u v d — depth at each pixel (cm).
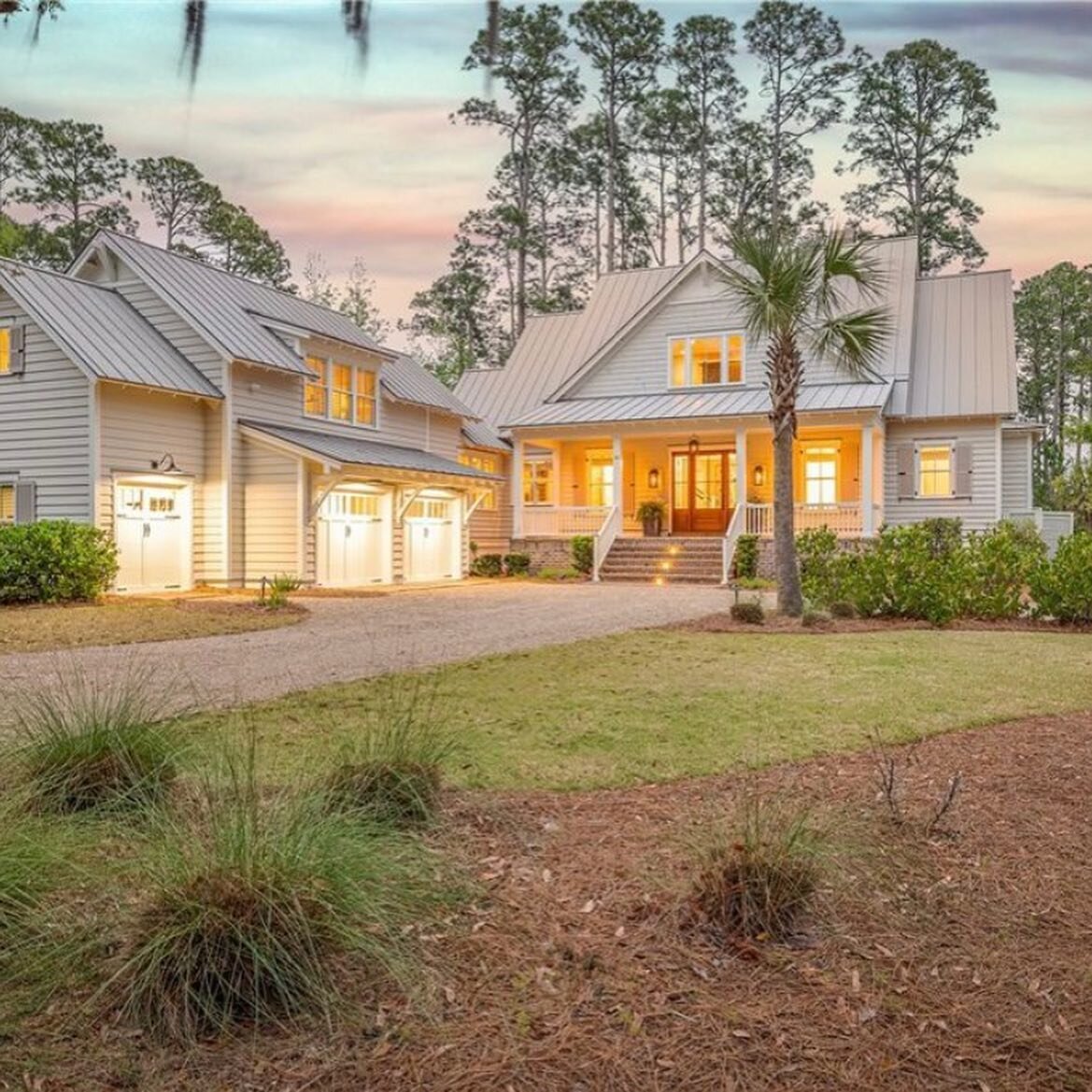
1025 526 2145
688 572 2153
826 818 425
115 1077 240
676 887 360
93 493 1595
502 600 1662
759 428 2212
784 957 313
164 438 1733
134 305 1852
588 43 3906
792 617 1308
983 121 3869
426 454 2333
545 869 383
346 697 706
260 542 1820
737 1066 255
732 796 484
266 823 322
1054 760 565
